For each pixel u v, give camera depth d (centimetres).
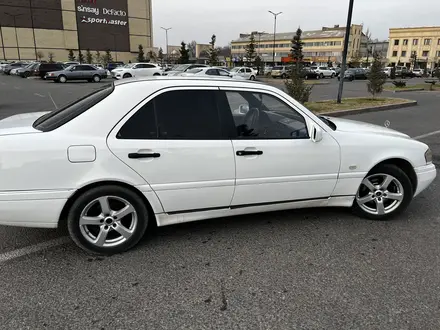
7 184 276
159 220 323
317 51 10981
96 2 7656
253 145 330
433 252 330
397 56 10112
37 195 282
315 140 345
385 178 390
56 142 282
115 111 297
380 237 359
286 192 352
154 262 308
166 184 311
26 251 324
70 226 300
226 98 331
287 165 343
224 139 324
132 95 304
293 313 247
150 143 301
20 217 285
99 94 320
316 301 260
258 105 345
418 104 1614
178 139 310
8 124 317
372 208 400
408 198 397
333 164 360
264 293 268
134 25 8231
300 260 315
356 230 374
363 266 306
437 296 266
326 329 232
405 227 383
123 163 295
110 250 315
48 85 2688
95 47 7856
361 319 241
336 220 398
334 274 294
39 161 278
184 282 281
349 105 1412
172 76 336
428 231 374
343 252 329
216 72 2592
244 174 330
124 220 323
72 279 282
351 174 371
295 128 352
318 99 1809
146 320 238
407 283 282
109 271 294
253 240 350
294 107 352
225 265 305
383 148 378
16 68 4275
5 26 6931
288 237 357
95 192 296
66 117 301
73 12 7475
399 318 243
